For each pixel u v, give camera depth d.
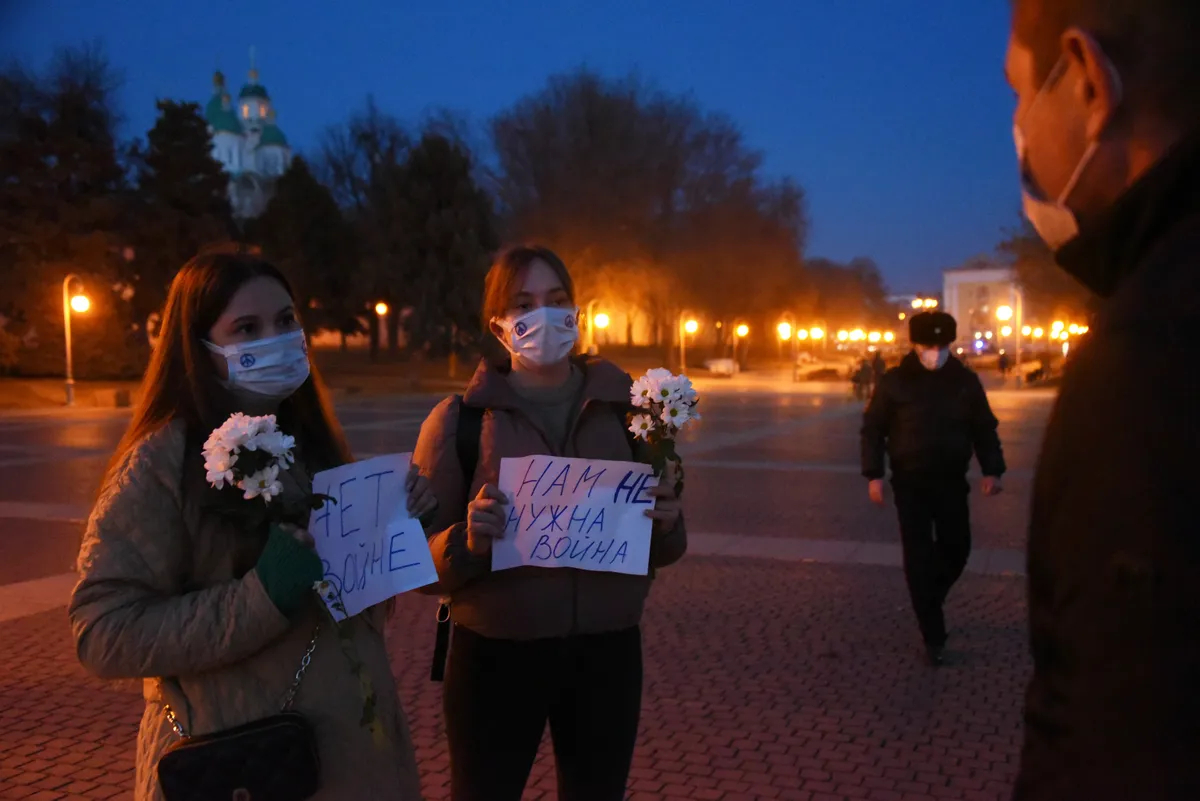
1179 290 0.85
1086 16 0.94
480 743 2.47
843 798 3.67
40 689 5.02
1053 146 1.01
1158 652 0.78
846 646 5.57
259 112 136.25
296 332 2.05
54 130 35.00
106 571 1.75
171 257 37.53
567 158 47.12
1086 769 0.83
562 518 2.45
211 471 1.75
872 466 5.30
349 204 51.22
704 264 49.34
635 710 2.56
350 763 1.87
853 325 90.50
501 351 2.80
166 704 1.83
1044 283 41.38
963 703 4.64
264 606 1.71
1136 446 0.81
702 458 15.98
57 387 32.44
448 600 2.57
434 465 2.58
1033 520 0.96
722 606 6.52
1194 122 0.91
